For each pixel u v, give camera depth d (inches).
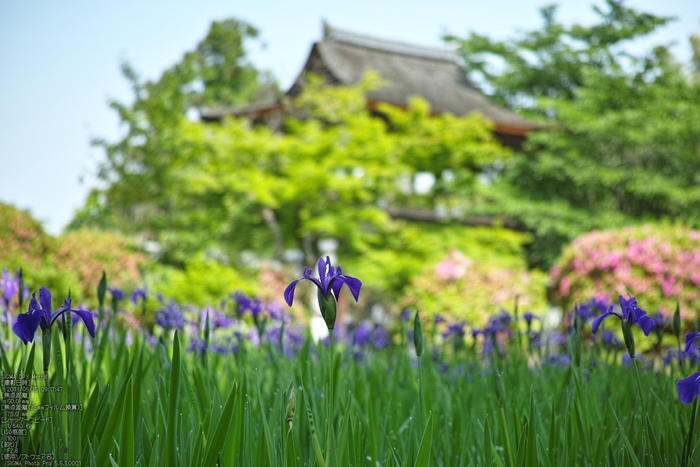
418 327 66.1
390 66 875.4
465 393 98.5
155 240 553.6
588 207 779.4
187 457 60.1
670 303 290.0
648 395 88.5
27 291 101.6
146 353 109.2
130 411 55.6
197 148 530.9
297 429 72.5
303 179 497.0
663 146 745.0
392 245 562.9
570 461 66.2
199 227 548.4
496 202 756.6
